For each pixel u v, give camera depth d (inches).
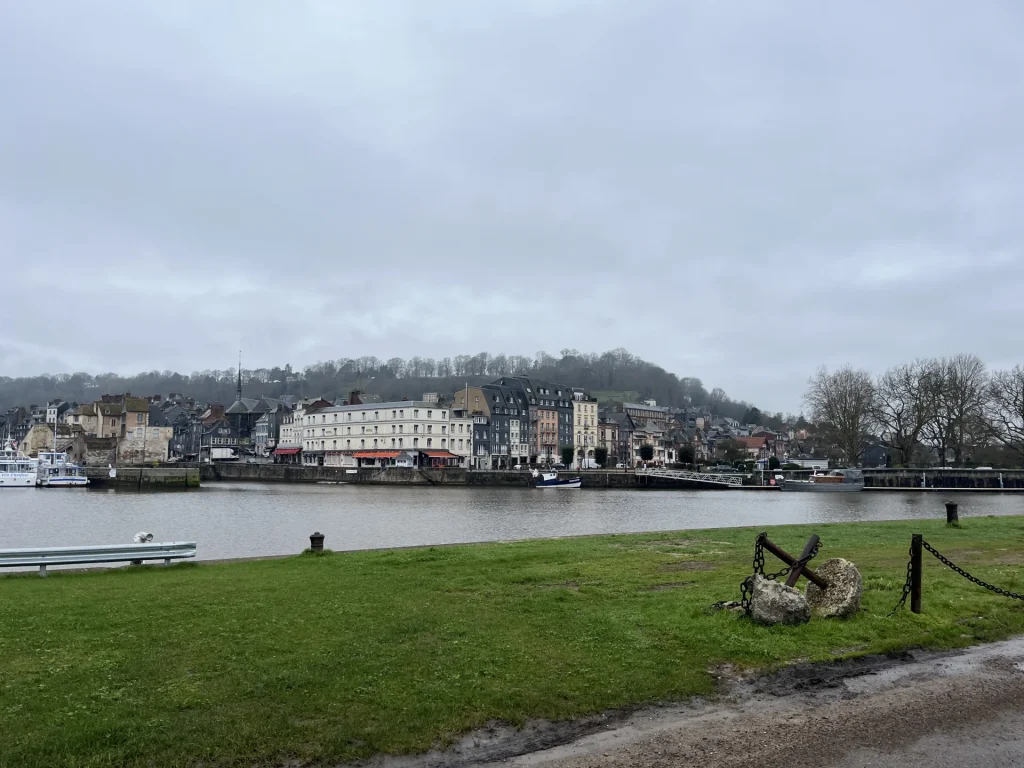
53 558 608.4
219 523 1745.8
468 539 1366.9
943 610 432.1
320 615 423.8
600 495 3262.8
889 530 961.5
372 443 4798.2
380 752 245.1
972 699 297.9
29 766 226.8
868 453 5118.1
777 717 277.9
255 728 256.5
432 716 270.2
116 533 1508.4
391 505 2477.9
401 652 345.7
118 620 409.7
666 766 236.8
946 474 3631.9
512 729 265.6
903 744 254.1
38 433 5196.9
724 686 311.4
